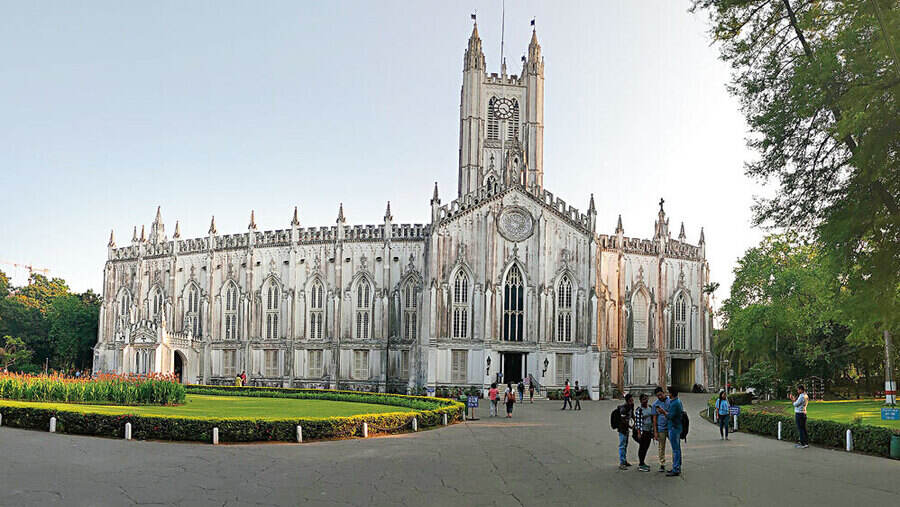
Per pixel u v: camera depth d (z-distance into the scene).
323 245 100.19
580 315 89.94
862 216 32.12
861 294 33.69
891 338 66.19
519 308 89.81
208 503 21.98
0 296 132.88
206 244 107.44
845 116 30.08
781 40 35.38
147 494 23.11
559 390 87.94
